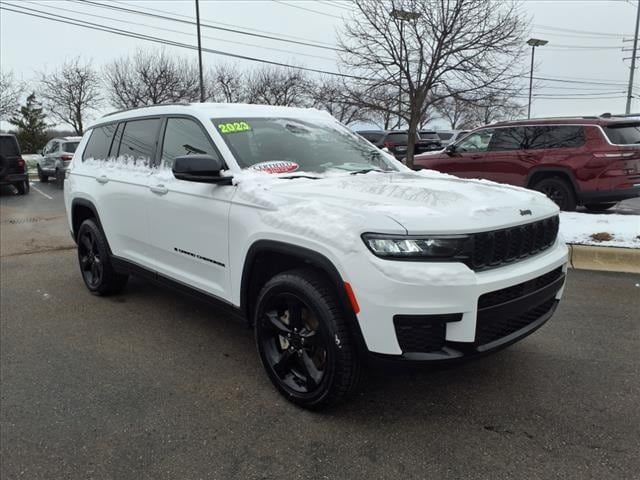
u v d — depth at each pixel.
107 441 2.81
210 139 3.71
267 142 3.85
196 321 4.62
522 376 3.46
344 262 2.65
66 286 5.80
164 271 4.18
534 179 9.48
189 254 3.83
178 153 4.05
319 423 2.94
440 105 13.01
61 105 42.78
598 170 8.65
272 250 3.04
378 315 2.56
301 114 4.48
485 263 2.71
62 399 3.27
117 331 4.40
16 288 5.75
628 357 3.73
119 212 4.64
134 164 4.57
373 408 3.08
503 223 2.78
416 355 2.59
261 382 3.46
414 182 3.42
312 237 2.80
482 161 10.18
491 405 3.10
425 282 2.50
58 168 18.03
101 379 3.53
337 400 2.90
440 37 11.33
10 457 2.69
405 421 2.95
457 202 2.86
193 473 2.54
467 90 11.98
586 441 2.73
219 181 3.43
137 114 4.73
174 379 3.52
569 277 5.75
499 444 2.72
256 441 2.79
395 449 2.69
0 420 3.04
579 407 3.07
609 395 3.20
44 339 4.25
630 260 6.04
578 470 2.50
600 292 5.21
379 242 2.57
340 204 2.86
